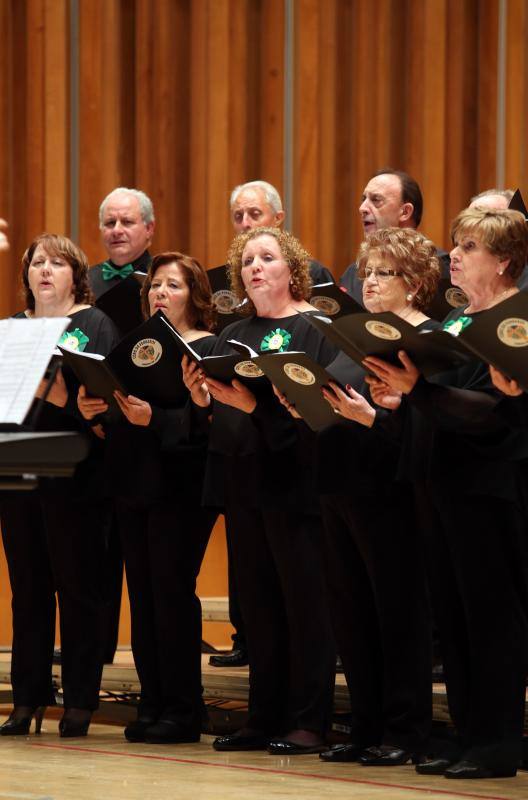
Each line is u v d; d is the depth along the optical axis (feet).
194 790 29.35
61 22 61.67
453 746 32.73
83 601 39.58
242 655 46.09
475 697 31.12
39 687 40.32
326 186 64.49
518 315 25.89
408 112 65.36
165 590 37.88
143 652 38.93
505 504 31.12
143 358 35.81
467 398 29.45
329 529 34.19
